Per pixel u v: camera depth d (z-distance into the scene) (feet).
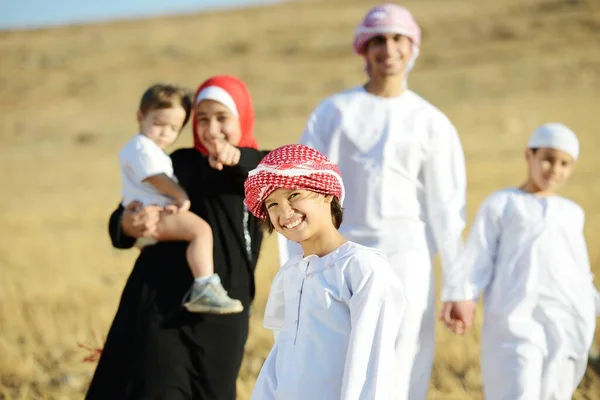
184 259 23.54
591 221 68.80
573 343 27.07
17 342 38.73
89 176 141.59
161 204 23.94
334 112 27.14
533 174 27.81
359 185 26.61
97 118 204.03
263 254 57.77
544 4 259.60
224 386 23.31
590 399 30.89
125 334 23.24
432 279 26.73
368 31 26.89
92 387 23.25
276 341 18.67
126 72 242.37
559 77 206.28
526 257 27.17
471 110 180.96
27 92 228.84
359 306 17.42
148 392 22.90
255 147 25.45
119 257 63.46
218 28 273.95
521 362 26.43
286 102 202.90
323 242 18.28
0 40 268.00
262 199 18.02
